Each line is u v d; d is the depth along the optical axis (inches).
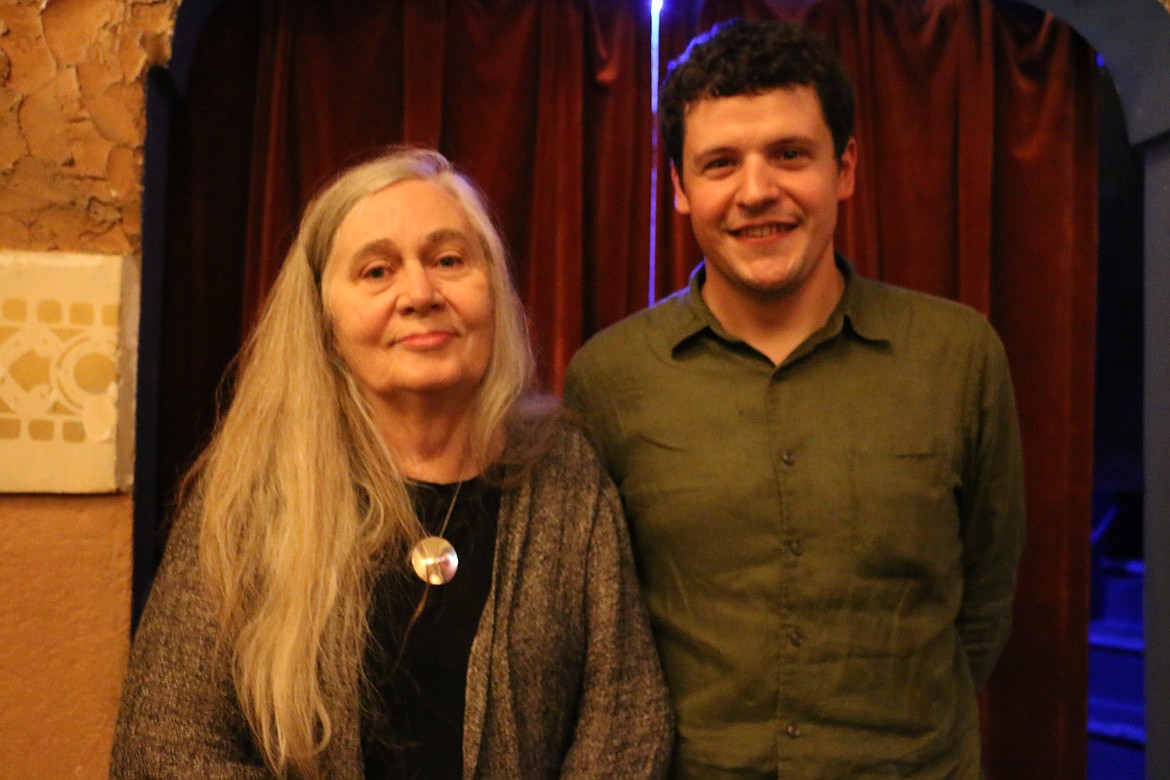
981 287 71.6
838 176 44.4
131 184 51.3
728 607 43.5
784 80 41.4
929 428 44.4
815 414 44.4
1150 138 66.0
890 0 72.6
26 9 49.7
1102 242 109.6
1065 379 73.0
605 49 71.4
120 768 35.2
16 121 49.7
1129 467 121.7
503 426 42.4
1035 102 73.3
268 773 36.2
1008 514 47.9
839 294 47.1
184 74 61.6
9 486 49.1
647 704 40.6
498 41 70.3
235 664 36.5
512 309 43.5
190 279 67.4
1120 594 136.5
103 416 50.3
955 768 44.7
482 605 38.6
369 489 39.3
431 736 37.1
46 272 49.7
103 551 50.9
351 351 39.3
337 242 39.7
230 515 38.4
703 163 43.0
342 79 68.6
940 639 44.5
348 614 37.1
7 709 49.7
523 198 71.0
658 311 49.6
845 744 42.0
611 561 41.1
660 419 46.0
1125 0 62.4
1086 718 74.0
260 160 67.4
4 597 49.6
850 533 42.9
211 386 67.9
